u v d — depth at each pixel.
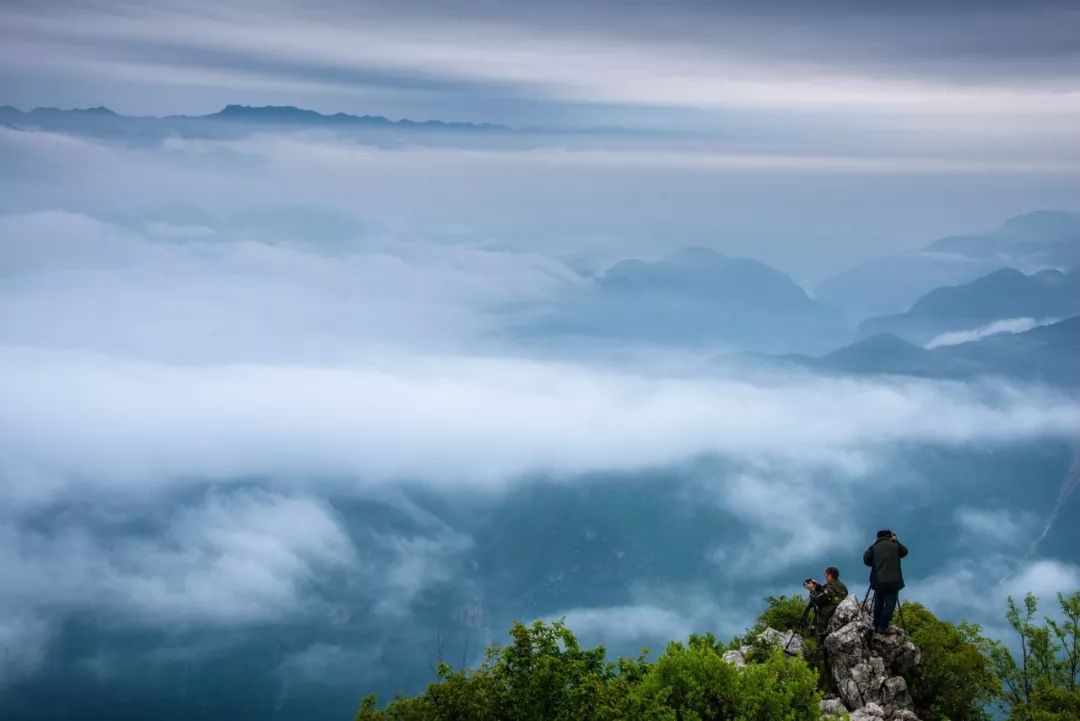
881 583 32.06
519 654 29.41
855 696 31.47
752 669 28.31
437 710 28.03
